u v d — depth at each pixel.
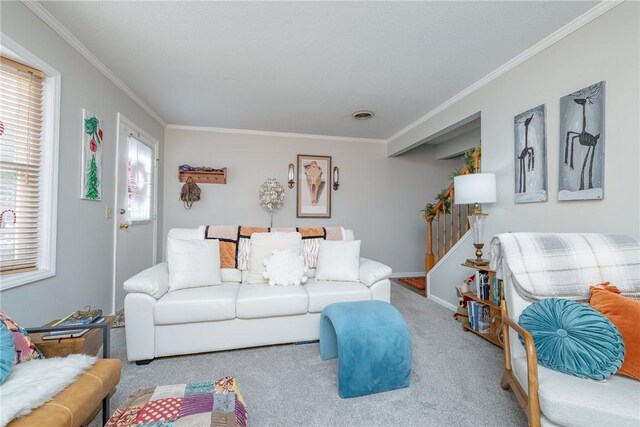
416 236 5.09
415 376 1.79
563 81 2.02
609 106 1.74
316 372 1.82
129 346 1.87
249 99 3.28
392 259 5.00
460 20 1.93
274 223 4.57
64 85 2.05
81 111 2.25
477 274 2.48
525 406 1.24
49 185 1.91
